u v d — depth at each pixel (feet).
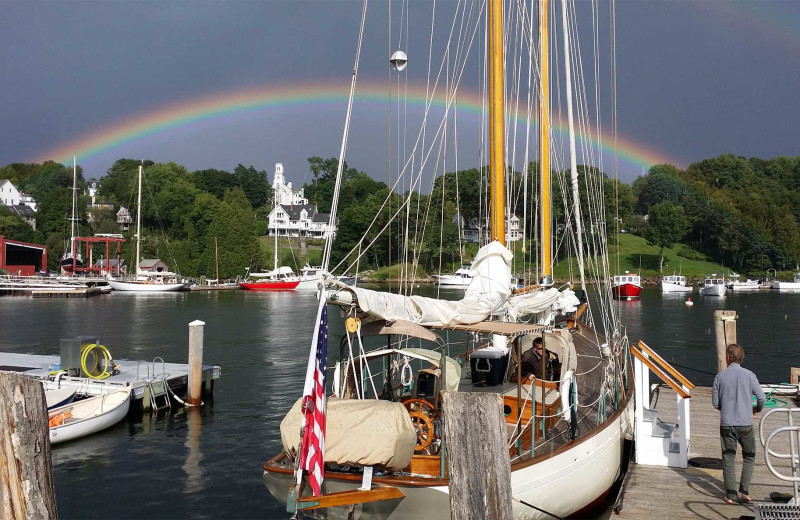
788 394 52.39
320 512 26.37
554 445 31.63
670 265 404.57
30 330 142.82
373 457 25.27
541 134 55.72
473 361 36.58
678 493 31.68
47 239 393.29
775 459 36.70
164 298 254.68
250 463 51.49
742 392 29.86
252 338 129.39
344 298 25.91
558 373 40.24
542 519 30.91
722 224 419.95
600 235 68.18
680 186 527.81
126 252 365.40
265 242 460.14
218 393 77.41
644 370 38.99
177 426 62.23
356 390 28.68
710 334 137.90
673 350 114.32
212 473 49.16
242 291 304.30
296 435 26.09
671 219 412.36
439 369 31.12
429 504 25.26
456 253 269.44
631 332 142.51
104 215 470.39
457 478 15.85
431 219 135.85
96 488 46.06
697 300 253.24
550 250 56.80
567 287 59.36
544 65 58.03
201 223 435.94
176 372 74.13
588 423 36.01
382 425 25.59
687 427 35.83
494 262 35.32
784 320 170.09
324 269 25.84
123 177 572.92
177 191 479.00
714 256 426.92
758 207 447.01
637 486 32.76
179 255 365.81
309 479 24.22
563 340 39.47
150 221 476.54
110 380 68.39
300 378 86.79
